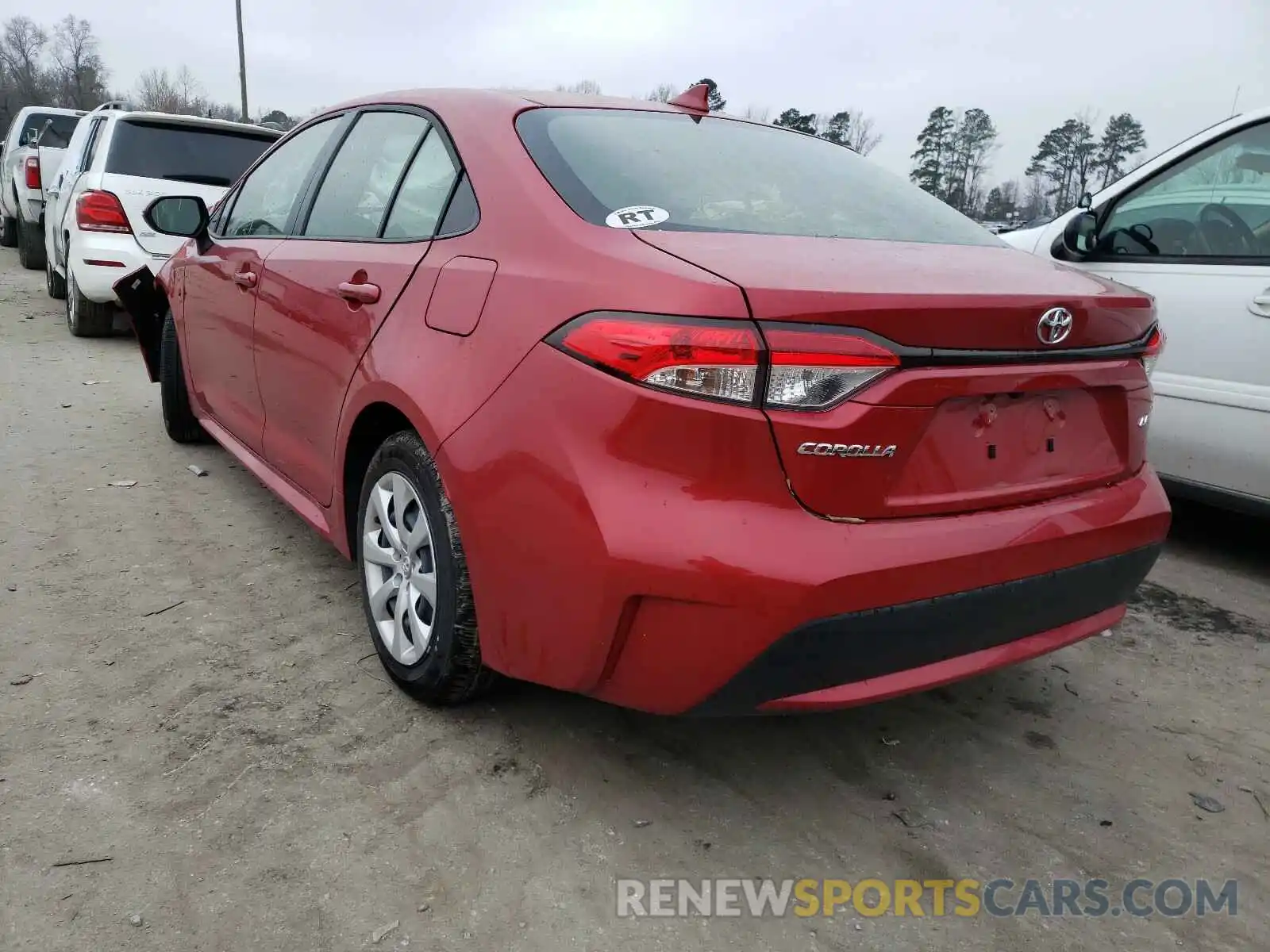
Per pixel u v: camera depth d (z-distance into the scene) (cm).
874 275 198
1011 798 242
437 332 235
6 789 217
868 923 198
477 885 199
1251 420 367
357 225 296
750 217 235
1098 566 227
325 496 304
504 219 232
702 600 184
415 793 226
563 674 206
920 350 190
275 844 206
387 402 247
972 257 237
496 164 246
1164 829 233
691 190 241
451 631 234
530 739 250
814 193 263
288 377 318
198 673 272
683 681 192
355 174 312
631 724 260
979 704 288
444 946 184
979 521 204
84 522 379
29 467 442
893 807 236
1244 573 401
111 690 261
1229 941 198
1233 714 289
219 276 381
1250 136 388
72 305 757
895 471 192
